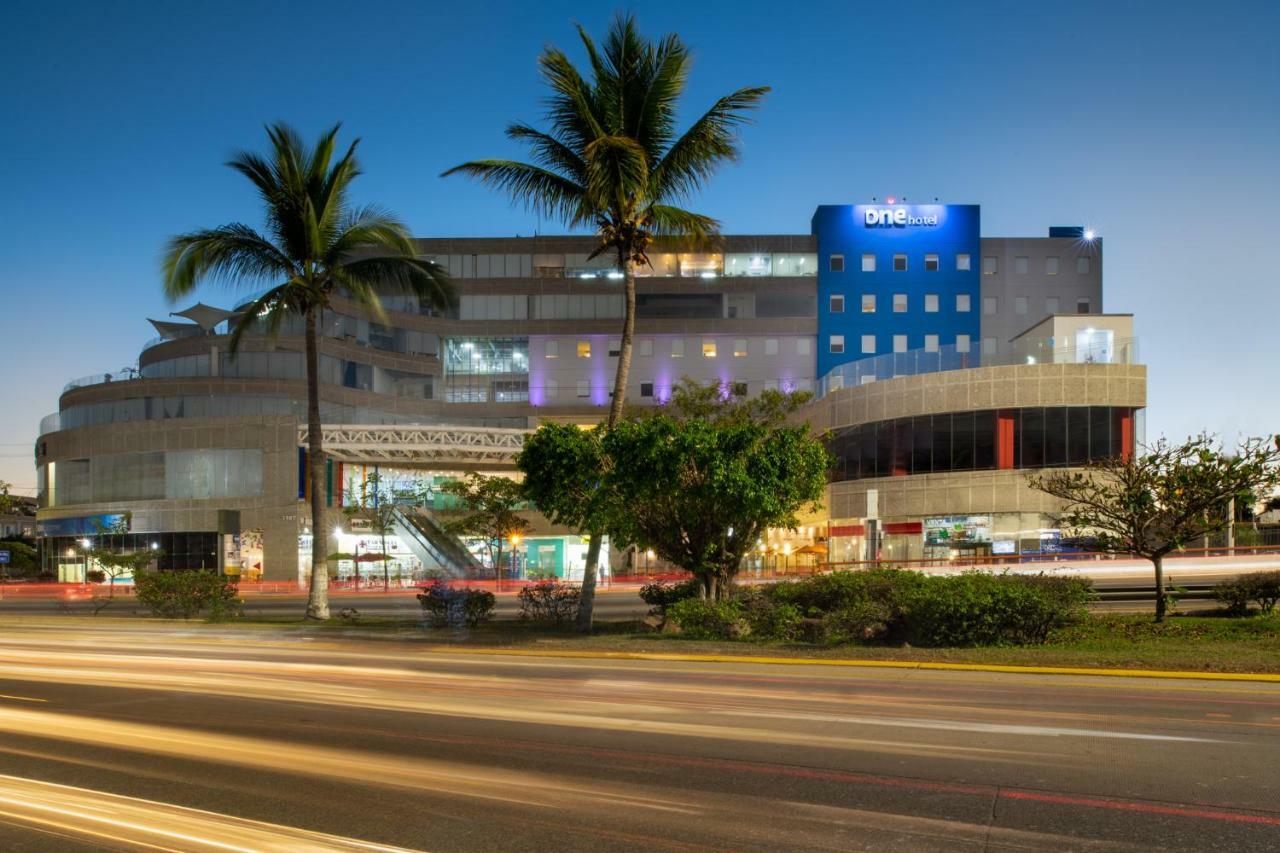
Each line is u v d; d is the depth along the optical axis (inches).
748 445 802.8
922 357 1935.3
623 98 866.1
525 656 699.4
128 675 612.1
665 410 1596.9
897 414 1915.6
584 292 3117.6
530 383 3110.2
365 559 2044.8
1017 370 1785.2
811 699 471.5
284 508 2342.5
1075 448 1750.7
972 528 1790.1
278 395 2522.1
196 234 968.3
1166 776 309.3
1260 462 713.6
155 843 260.2
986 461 1797.5
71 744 392.5
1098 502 789.2
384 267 1020.5
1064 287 3102.9
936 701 458.9
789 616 733.9
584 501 823.7
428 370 3041.3
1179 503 737.0
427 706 471.8
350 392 2711.6
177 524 2378.2
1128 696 465.7
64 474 2588.6
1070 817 267.3
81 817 285.4
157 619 1099.9
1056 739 366.9
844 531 1994.3
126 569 2160.4
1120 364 1768.0
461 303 3127.5
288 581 2313.0
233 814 285.3
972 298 3078.2
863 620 693.3
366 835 262.8
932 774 317.4
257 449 2373.3
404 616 1109.7
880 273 3100.4
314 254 1002.1
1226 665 537.6
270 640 847.7
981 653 610.2
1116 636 681.0
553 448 825.5
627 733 394.3
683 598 876.0
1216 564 1277.1
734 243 3125.0
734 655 642.2
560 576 2301.9
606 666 628.4
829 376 2160.4
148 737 403.9
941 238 3107.8
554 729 405.4
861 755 346.6
